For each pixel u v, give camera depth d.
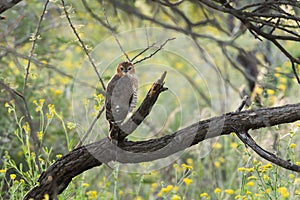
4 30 13.35
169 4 10.22
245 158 12.28
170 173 13.83
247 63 14.31
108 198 11.97
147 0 12.52
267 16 9.17
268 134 12.25
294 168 8.46
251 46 14.17
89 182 13.22
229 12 9.05
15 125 13.97
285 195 9.91
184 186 13.68
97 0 12.47
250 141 8.71
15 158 13.55
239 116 8.78
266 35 9.49
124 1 12.51
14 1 8.98
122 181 13.75
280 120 8.70
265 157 8.58
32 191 9.20
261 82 13.75
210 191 13.50
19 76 13.93
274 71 13.47
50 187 9.12
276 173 10.24
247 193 10.44
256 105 13.45
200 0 8.95
